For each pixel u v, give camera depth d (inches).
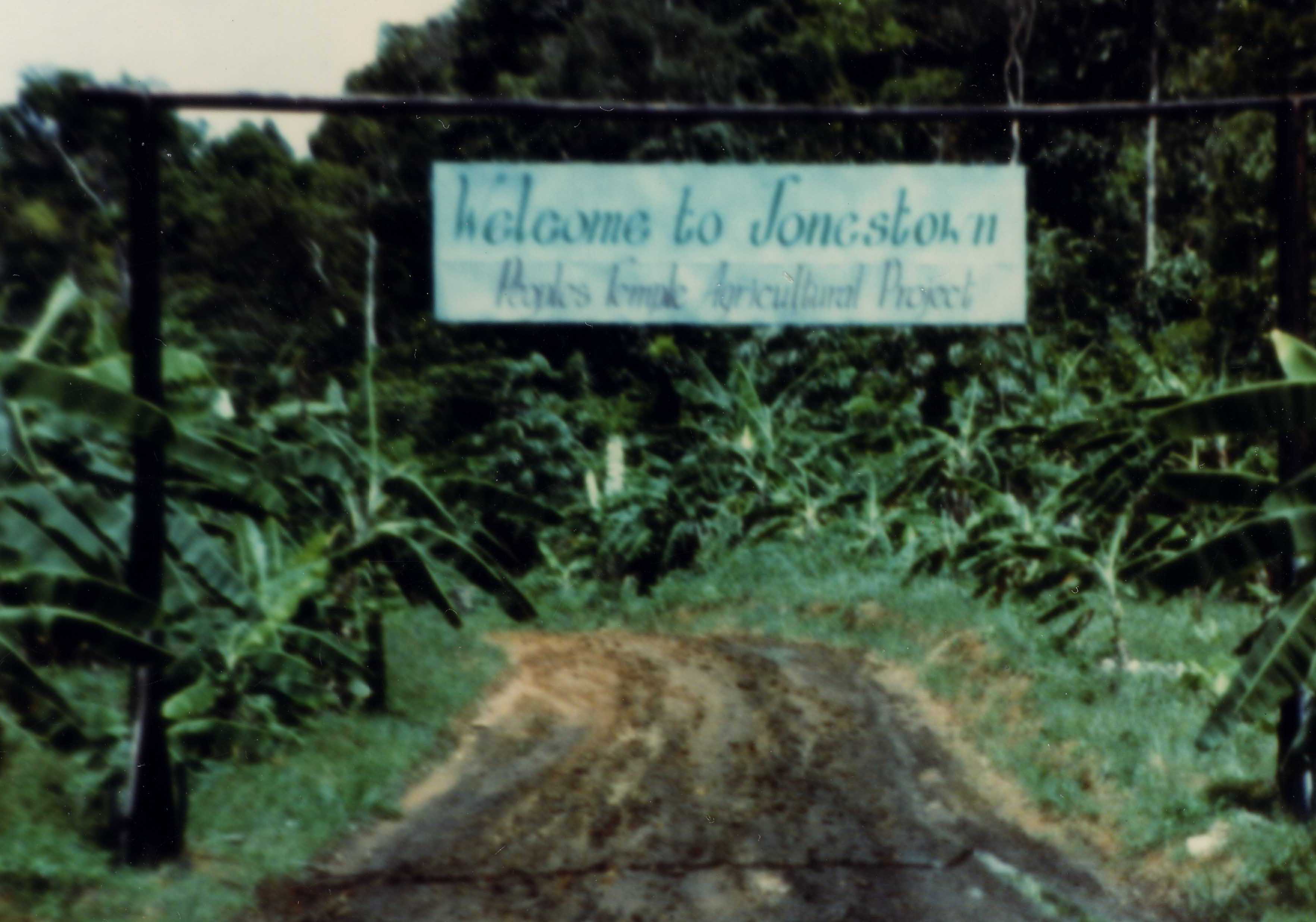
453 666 561.3
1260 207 860.6
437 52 1509.6
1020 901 281.0
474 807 362.6
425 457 1034.1
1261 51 904.3
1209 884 269.4
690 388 983.0
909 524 788.0
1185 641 514.3
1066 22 1454.2
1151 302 1041.5
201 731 368.8
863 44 1464.1
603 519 949.2
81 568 306.2
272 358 1066.1
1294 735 308.5
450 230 319.6
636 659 634.8
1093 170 1379.2
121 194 1169.4
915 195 322.3
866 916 274.2
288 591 398.3
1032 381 864.3
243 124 1462.8
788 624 692.1
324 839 321.7
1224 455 601.9
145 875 284.8
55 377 282.2
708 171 320.8
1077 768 363.6
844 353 984.9
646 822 347.3
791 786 382.0
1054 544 540.4
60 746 295.1
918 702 486.6
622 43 1365.7
